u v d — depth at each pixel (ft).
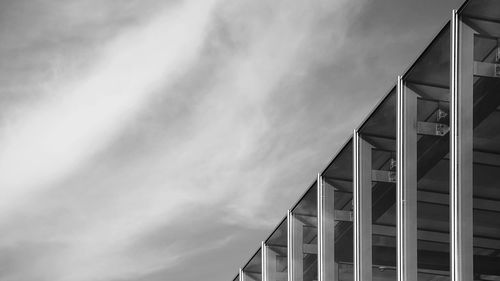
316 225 71.97
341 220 66.23
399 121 56.24
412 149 54.03
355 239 62.80
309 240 73.56
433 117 51.42
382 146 59.16
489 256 44.27
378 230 58.59
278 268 82.07
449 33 50.16
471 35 48.03
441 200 49.39
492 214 44.34
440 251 48.96
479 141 46.03
